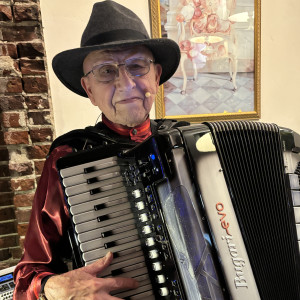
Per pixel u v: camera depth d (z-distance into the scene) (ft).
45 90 4.86
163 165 2.37
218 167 2.48
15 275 2.98
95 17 3.04
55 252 3.01
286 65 6.63
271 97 6.63
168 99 5.88
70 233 2.73
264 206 2.55
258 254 2.43
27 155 4.90
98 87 2.95
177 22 5.69
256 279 2.38
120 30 2.96
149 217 2.53
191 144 2.44
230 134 2.59
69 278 2.44
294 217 2.66
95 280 2.42
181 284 2.36
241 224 2.42
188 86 5.95
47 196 2.99
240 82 6.23
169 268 2.42
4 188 4.96
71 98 5.39
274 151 2.72
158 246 2.47
